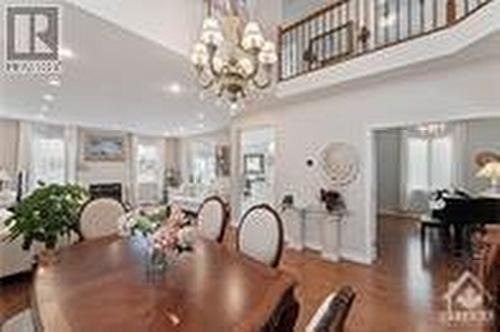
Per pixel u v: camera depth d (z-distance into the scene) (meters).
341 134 6.45
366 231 6.08
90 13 3.32
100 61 4.71
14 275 4.80
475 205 6.79
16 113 9.16
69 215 3.14
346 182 6.37
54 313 1.77
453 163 10.39
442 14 6.00
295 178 7.34
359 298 4.43
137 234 3.27
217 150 13.02
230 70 3.77
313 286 4.86
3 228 4.45
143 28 3.92
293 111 7.40
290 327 2.19
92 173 11.78
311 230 7.04
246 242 3.22
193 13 4.64
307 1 8.90
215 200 4.03
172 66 4.97
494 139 9.57
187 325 1.67
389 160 11.85
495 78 4.48
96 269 2.47
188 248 2.61
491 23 3.56
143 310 1.83
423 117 5.24
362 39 6.44
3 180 8.91
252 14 6.27
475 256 4.96
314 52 7.04
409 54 4.72
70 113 9.19
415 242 7.75
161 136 14.10
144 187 13.47
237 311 1.82
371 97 5.96
